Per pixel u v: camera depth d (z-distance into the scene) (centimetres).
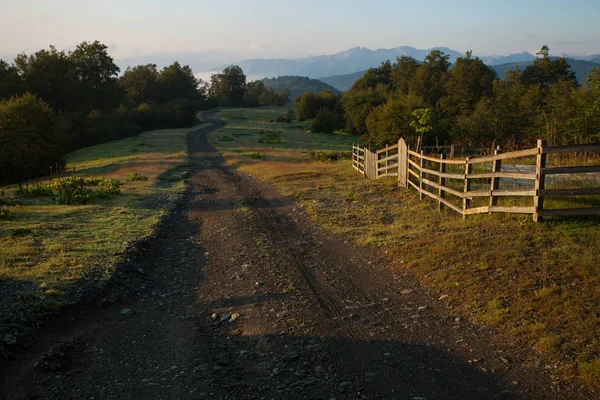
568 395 416
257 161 3584
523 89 4784
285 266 900
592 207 813
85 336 614
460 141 3719
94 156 4816
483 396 431
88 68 9894
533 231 823
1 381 486
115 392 467
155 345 587
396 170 1761
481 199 1093
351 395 446
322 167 2745
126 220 1375
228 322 657
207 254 1051
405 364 500
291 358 530
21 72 7900
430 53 10481
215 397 454
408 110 3494
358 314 649
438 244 864
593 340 487
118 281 825
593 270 628
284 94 18650
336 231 1145
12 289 725
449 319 600
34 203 1662
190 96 15775
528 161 1705
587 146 788
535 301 588
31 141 3556
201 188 2320
